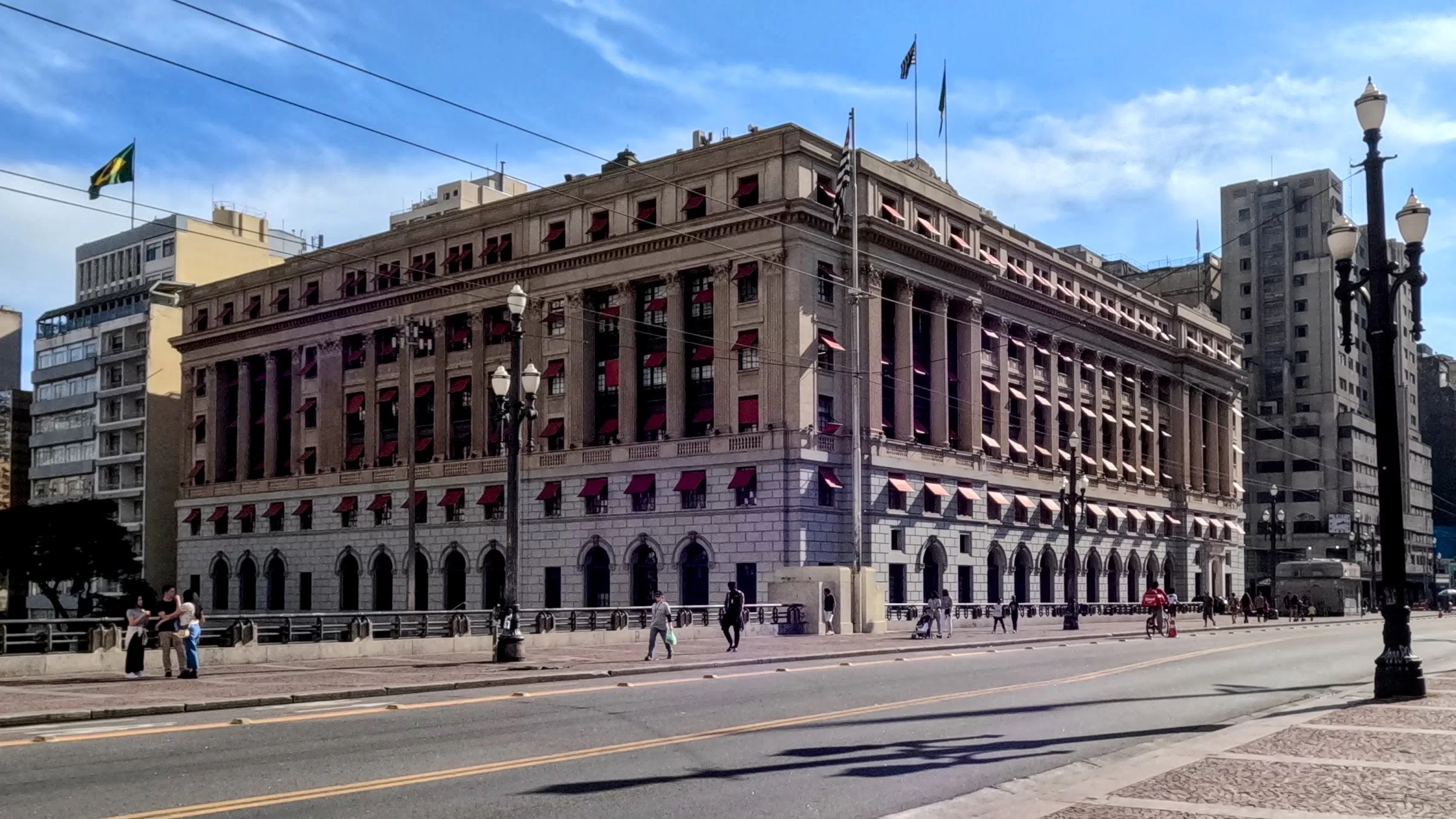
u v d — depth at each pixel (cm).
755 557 6397
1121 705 2186
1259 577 13662
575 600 7131
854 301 5794
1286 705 2211
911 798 1309
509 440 3497
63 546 9588
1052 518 8481
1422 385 19075
